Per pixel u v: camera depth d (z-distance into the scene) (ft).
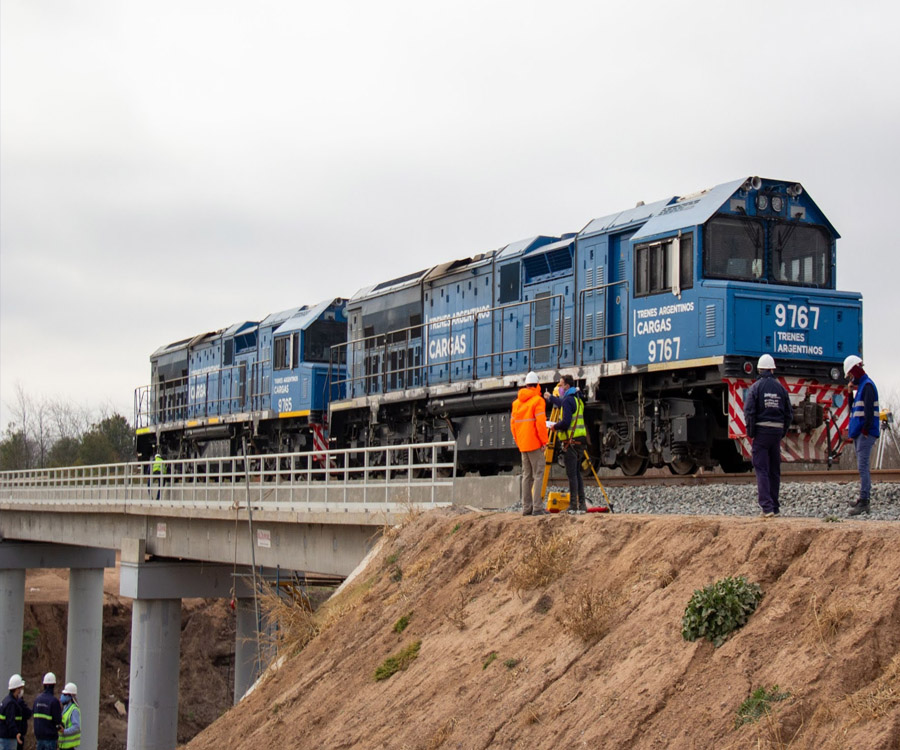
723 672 30.66
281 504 75.87
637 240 68.74
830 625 29.40
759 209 65.87
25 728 74.02
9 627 138.41
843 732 26.08
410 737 38.32
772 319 62.80
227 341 141.79
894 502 47.39
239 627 108.27
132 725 98.99
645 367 66.90
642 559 38.83
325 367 116.67
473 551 48.29
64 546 135.13
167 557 101.71
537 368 79.15
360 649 47.65
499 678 38.09
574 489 51.85
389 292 102.22
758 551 34.27
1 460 301.02
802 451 63.26
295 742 43.88
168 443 155.53
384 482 64.90
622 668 33.83
